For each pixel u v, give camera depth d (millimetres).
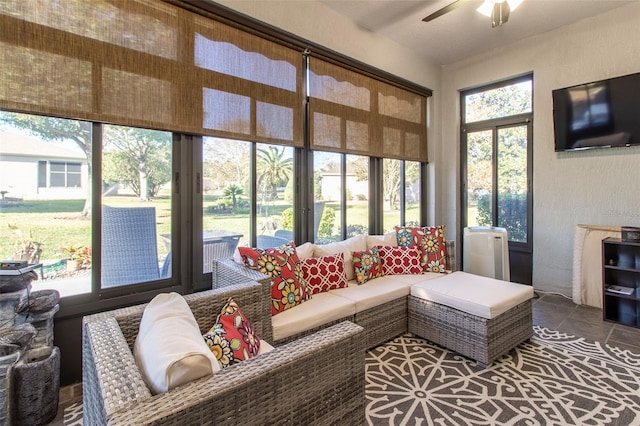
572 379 2018
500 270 3562
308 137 3053
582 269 3369
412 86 4051
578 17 3346
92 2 1917
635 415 1688
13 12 1699
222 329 1378
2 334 1606
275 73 2771
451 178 4469
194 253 2424
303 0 2932
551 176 3672
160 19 2162
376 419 1680
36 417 1607
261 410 1010
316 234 3232
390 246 3203
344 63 3273
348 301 2340
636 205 3156
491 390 1915
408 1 3051
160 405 832
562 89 3465
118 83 2008
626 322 2896
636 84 3029
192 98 2311
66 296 1968
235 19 2484
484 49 4039
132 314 1357
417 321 2619
